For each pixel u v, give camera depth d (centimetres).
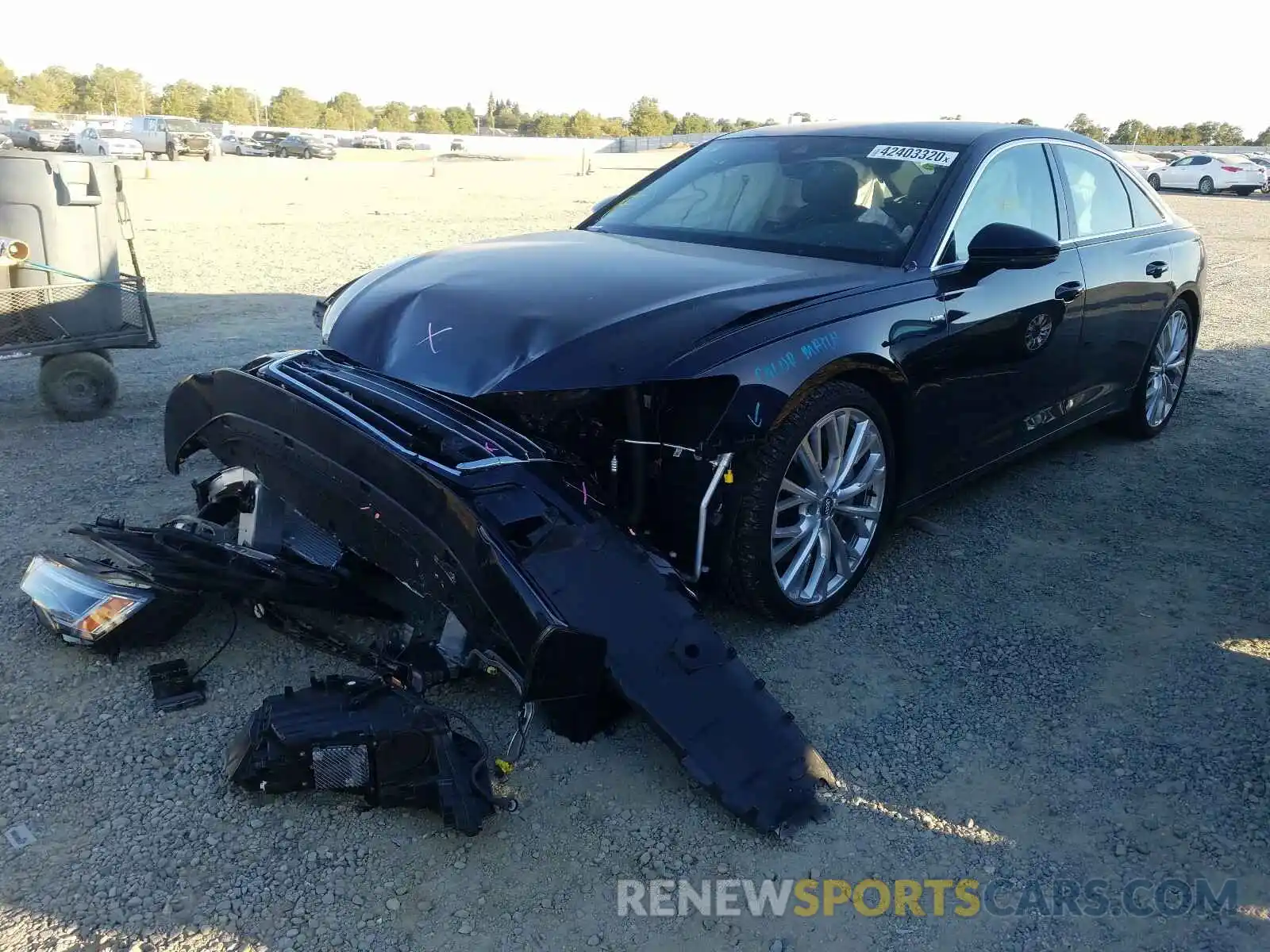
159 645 314
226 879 227
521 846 242
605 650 256
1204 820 259
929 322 353
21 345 518
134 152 3641
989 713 302
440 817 248
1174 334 554
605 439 314
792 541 328
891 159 412
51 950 206
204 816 246
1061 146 461
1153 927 226
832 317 322
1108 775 276
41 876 225
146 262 1091
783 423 309
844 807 260
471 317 311
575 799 259
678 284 327
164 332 755
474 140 6931
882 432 349
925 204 383
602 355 285
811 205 402
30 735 272
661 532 313
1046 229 435
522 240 411
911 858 244
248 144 4597
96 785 254
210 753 267
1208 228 1872
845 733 289
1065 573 397
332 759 240
